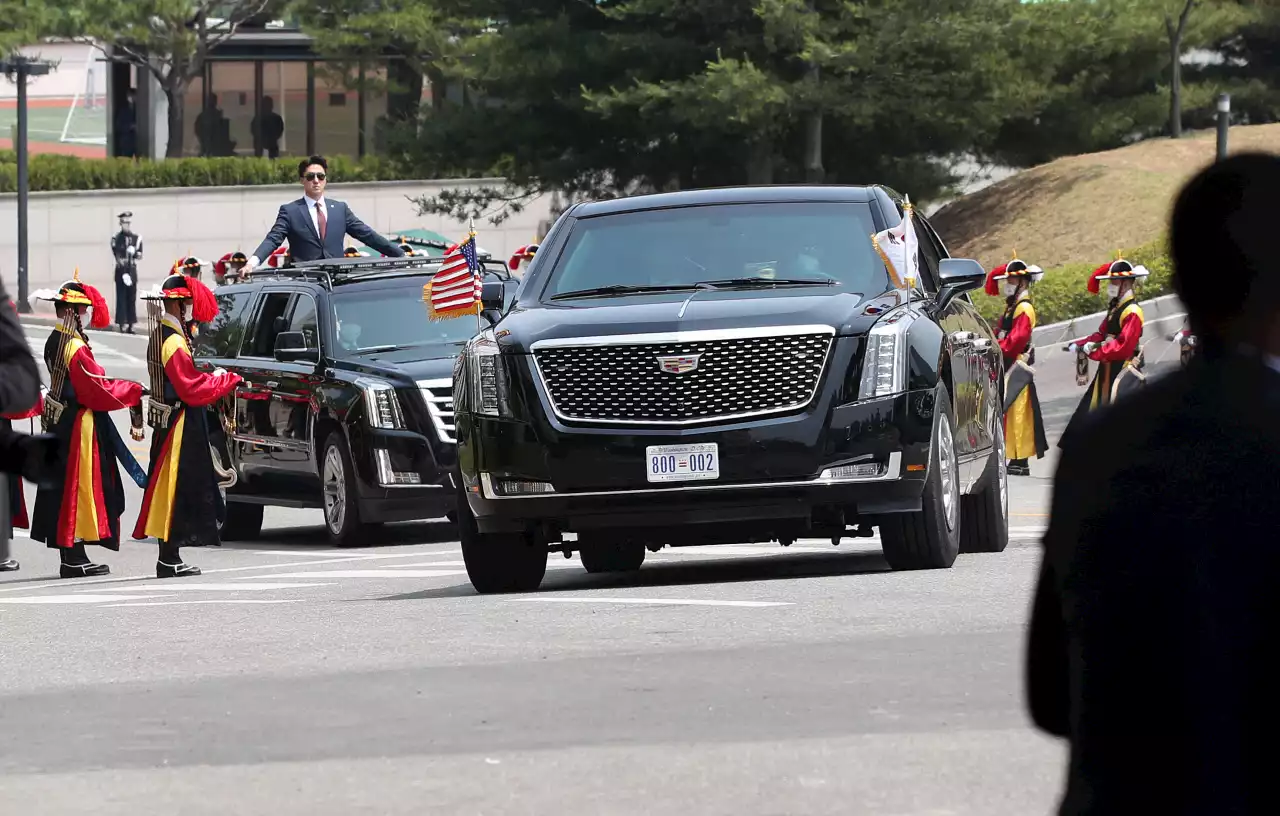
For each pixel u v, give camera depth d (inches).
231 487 1707.7
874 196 1105.4
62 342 1363.2
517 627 856.9
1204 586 238.2
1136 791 237.0
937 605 871.7
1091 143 4224.9
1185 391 247.8
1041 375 3112.7
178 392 1316.4
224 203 5418.3
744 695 663.8
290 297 1689.2
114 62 5895.7
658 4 3727.9
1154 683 237.8
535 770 556.4
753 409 961.5
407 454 1528.1
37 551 1619.1
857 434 961.5
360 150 5856.3
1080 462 248.4
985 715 616.7
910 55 3654.0
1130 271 1884.8
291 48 5812.0
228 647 845.2
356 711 661.9
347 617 937.5
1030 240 3789.4
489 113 4042.8
